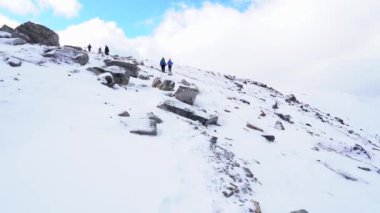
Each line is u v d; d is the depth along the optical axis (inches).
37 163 335.3
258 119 955.3
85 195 303.1
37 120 442.3
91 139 427.2
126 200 313.0
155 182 360.5
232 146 578.2
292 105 1756.9
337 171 649.6
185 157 447.5
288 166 584.4
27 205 268.7
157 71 1349.7
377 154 1022.4
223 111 906.1
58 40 1204.5
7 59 676.1
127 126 501.7
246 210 363.3
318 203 454.3
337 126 1501.0
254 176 476.1
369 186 610.5
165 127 555.5
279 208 401.4
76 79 705.0
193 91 798.5
